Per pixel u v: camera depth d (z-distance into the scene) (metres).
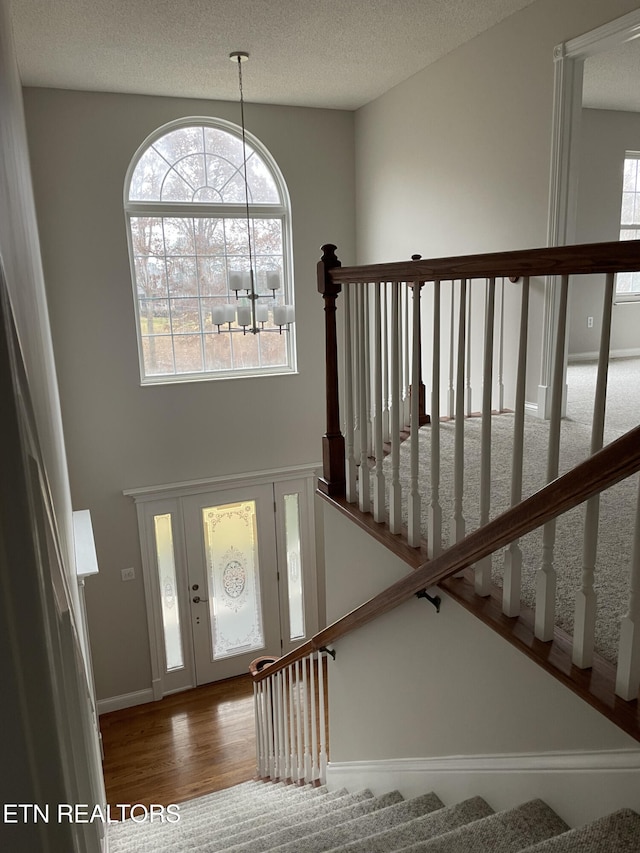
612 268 1.27
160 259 5.50
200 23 3.74
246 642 6.32
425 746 2.34
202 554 5.92
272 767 4.27
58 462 2.68
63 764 0.73
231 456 5.86
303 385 6.00
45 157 4.88
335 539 2.93
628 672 1.38
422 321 4.80
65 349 5.16
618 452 1.26
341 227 5.95
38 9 3.46
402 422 3.76
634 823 1.39
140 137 5.14
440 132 4.57
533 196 3.77
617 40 3.13
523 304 1.55
